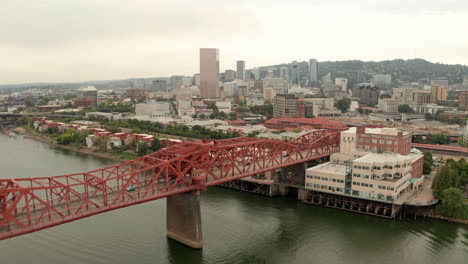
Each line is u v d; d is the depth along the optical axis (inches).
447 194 5708.7
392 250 4820.4
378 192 5930.1
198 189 4852.4
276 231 5403.5
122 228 5339.6
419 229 5452.8
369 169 5969.5
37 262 4343.0
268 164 6363.2
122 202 4183.1
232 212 6136.8
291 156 7524.6
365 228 5511.8
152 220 5639.8
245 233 5319.9
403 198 5999.0
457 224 5615.2
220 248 4845.0
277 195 7135.8
